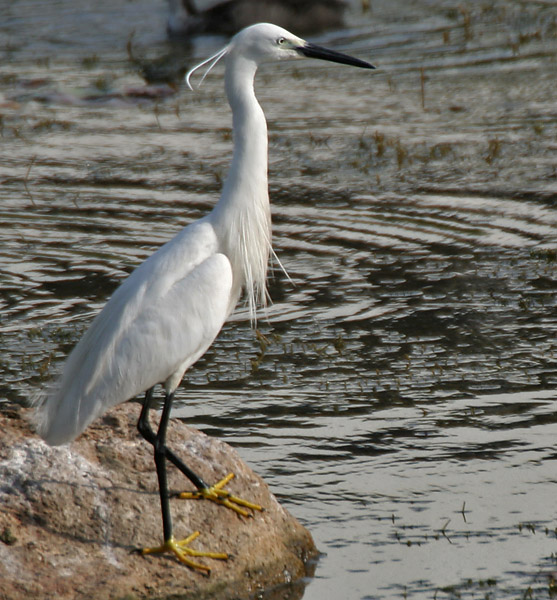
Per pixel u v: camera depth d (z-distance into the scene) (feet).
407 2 130.31
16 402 35.70
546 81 88.84
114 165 68.13
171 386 26.11
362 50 103.35
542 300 45.44
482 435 33.76
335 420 34.91
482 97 84.17
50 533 24.72
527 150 69.10
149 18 123.44
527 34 106.42
